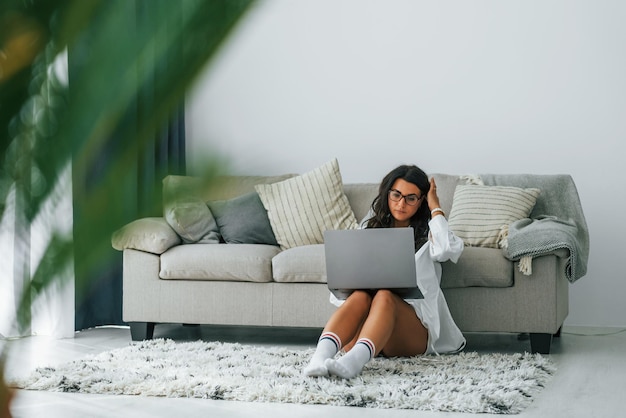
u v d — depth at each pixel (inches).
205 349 143.5
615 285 179.9
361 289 127.1
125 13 9.6
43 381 114.6
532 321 143.1
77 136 9.6
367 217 143.4
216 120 201.3
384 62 192.5
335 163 171.8
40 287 9.7
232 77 200.4
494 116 186.7
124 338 167.3
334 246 126.3
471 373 118.3
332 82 195.5
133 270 160.4
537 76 184.1
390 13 191.9
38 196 9.6
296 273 151.3
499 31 185.9
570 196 164.9
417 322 130.2
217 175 9.4
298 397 105.3
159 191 9.8
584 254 161.3
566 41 182.4
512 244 142.9
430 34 189.8
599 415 98.0
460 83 188.4
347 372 112.3
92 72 9.5
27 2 9.4
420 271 135.3
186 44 9.6
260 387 109.4
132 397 109.0
